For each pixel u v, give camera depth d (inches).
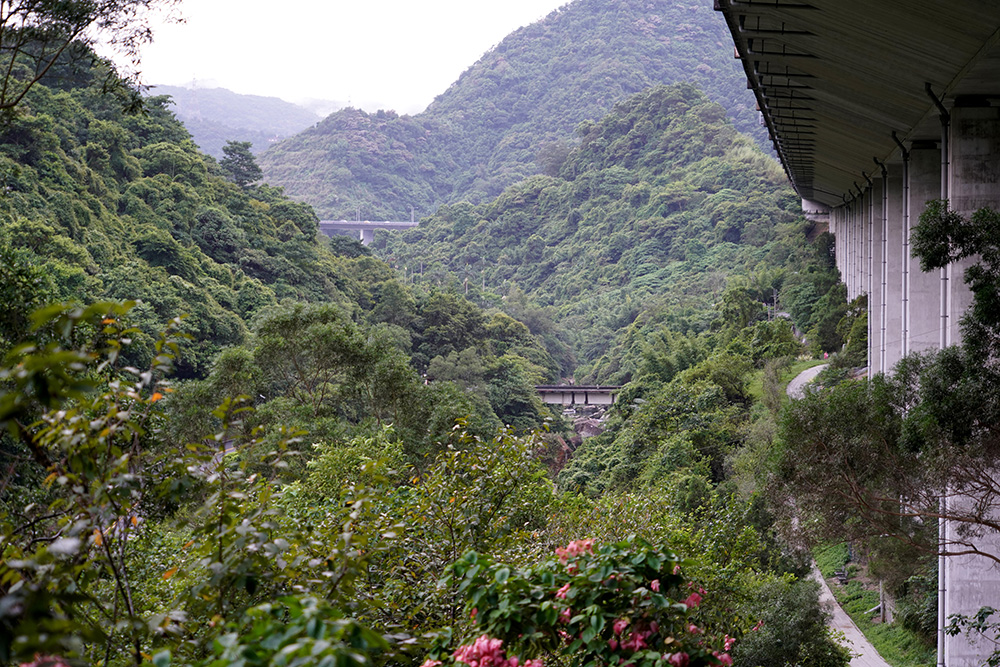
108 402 251.4
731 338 3833.7
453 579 281.4
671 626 233.5
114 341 255.8
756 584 939.3
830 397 757.9
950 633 806.5
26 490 345.1
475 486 463.5
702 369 2974.9
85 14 455.5
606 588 226.2
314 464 940.0
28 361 158.4
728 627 603.2
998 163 937.5
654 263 7027.6
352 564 259.1
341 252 5241.1
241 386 1389.0
